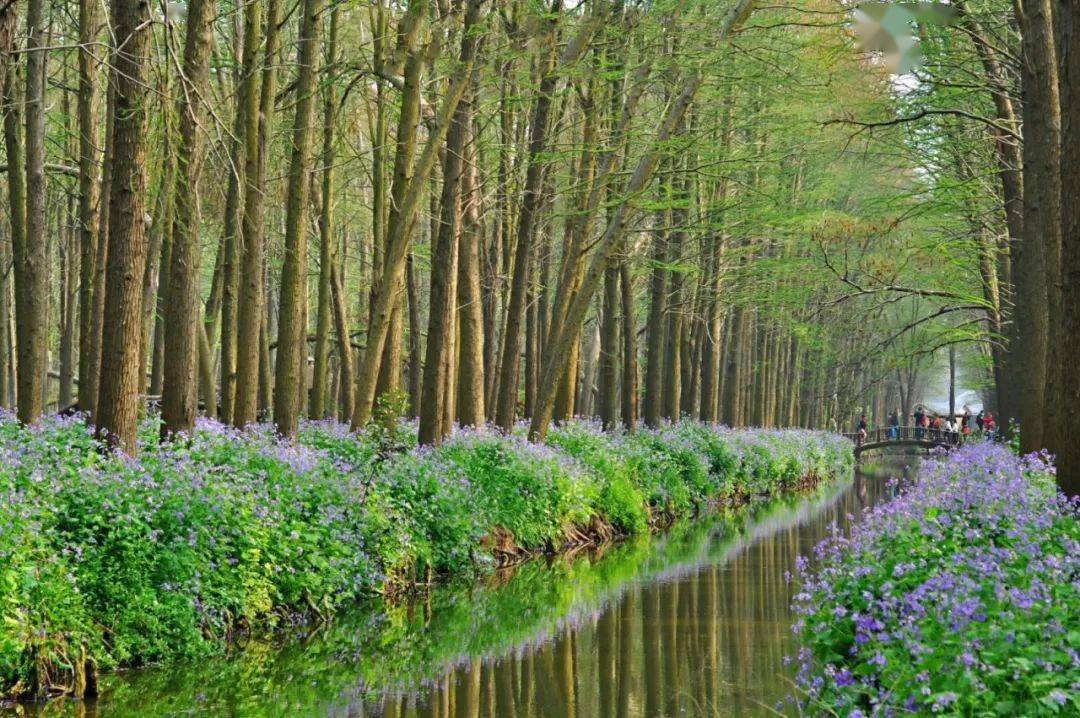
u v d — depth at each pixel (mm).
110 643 10656
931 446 57719
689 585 16672
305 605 13500
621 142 21406
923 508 11164
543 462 19984
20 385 16781
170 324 15031
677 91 24047
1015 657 6184
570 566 18328
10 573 9539
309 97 17984
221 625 12016
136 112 11984
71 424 14852
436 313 19328
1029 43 15609
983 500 10766
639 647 12680
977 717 5938
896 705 6461
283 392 17938
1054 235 14555
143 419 16828
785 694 10664
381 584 14898
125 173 12609
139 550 11117
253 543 12562
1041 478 12984
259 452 14961
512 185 24891
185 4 15125
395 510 16016
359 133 29359
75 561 10664
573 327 21953
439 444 19188
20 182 17406
